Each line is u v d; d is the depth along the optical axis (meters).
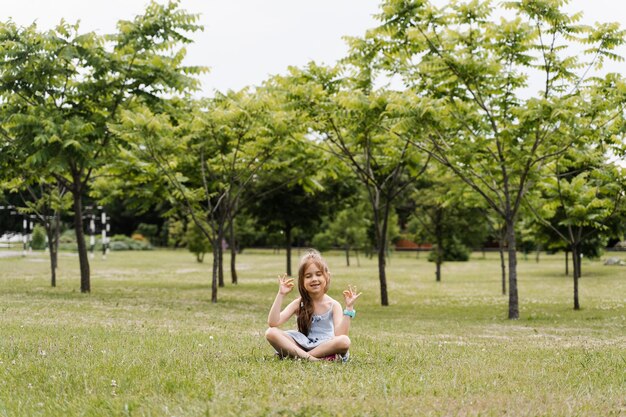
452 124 19.52
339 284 35.75
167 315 16.58
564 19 18.22
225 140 21.58
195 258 64.38
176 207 26.42
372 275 44.38
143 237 87.06
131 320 14.62
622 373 7.55
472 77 18.88
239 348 9.23
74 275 37.75
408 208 39.69
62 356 8.02
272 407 5.14
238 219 57.25
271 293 28.59
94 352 8.38
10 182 26.81
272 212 34.44
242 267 51.72
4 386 6.27
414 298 28.44
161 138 20.16
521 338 13.90
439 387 6.18
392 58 20.28
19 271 39.84
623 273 43.91
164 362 7.36
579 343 12.79
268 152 21.88
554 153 18.97
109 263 52.62
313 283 8.00
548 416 5.09
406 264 61.16
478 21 19.14
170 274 41.81
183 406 5.25
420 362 8.25
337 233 57.78
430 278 42.19
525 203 23.31
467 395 5.86
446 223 38.19
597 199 21.66
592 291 32.09
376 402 5.38
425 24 19.31
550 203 22.70
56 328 11.72
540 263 60.91
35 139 19.09
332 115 20.02
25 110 21.38
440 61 18.69
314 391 5.79
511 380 6.86
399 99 18.20
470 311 22.56
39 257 56.84
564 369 7.91
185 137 20.92
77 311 16.27
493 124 19.12
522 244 60.50
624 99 17.77
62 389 6.08
